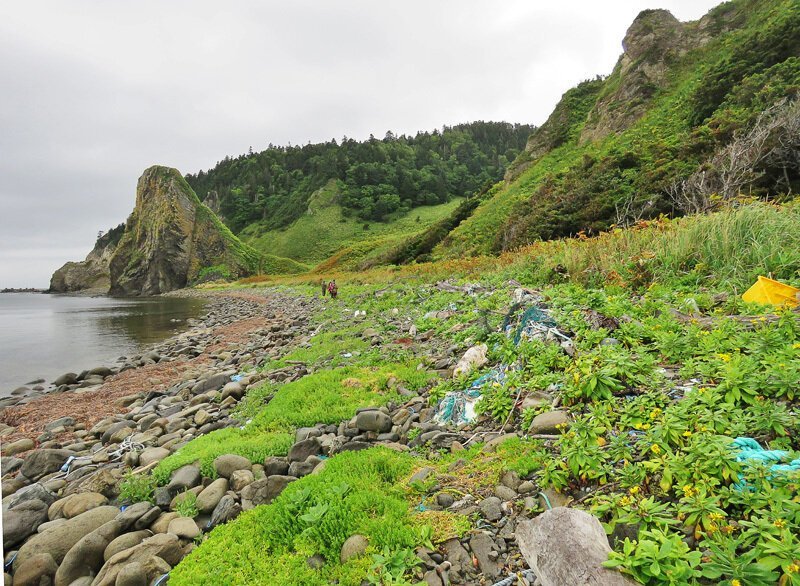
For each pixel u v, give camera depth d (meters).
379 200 131.88
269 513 4.23
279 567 3.55
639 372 4.80
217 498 4.98
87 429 9.95
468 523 3.61
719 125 21.41
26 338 25.72
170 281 107.75
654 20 42.75
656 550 2.45
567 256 12.04
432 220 120.75
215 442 6.52
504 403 5.35
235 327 24.66
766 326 5.01
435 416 6.20
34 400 12.73
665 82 38.12
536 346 6.21
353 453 5.31
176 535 4.41
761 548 2.36
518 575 2.99
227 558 3.77
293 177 169.38
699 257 9.03
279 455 5.98
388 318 14.41
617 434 3.93
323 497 4.20
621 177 25.55
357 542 3.54
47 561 4.28
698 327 5.43
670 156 23.50
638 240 11.23
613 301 7.48
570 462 3.56
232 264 109.56
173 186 115.12
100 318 38.25
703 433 3.22
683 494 3.00
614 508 3.00
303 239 125.88
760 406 3.40
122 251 115.00
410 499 4.20
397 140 188.62
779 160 15.73
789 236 8.35
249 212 156.12
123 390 13.12
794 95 19.11
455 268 21.95
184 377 13.45
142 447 7.55
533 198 33.44
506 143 190.25
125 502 5.23
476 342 8.34
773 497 2.61
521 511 3.60
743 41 29.50
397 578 3.10
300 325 18.86
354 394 7.73
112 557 4.02
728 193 14.86
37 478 6.97
